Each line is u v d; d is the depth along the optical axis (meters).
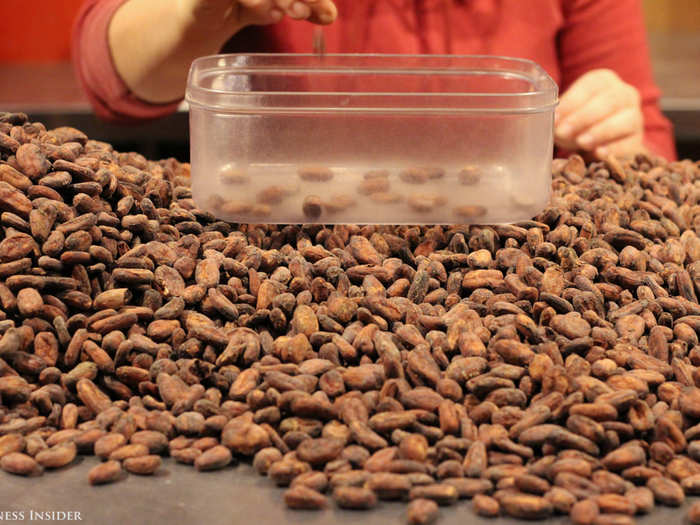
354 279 0.78
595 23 1.42
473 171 0.79
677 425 0.66
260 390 0.66
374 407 0.66
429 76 0.89
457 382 0.68
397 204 0.79
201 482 0.62
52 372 0.69
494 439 0.64
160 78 1.21
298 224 0.84
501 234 0.83
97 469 0.62
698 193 0.95
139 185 0.85
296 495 0.60
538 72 0.84
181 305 0.73
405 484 0.60
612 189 0.93
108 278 0.75
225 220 0.81
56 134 0.88
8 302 0.71
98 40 1.21
